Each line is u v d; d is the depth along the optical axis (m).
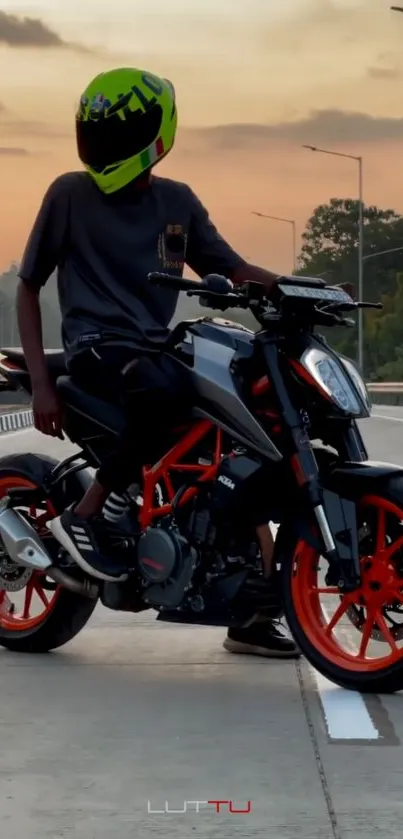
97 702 4.98
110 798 3.88
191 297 5.56
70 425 5.56
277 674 5.43
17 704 4.96
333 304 5.11
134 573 5.40
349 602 5.12
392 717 4.73
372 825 3.63
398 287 103.56
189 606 5.27
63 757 4.28
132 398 5.20
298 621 5.23
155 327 5.42
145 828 3.62
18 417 33.28
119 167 5.34
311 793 3.90
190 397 5.18
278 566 5.38
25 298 5.56
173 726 4.64
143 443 5.27
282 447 5.00
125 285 5.46
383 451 19.72
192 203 5.61
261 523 5.17
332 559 4.96
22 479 5.92
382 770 4.12
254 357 5.05
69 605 5.79
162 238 5.50
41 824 3.66
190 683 5.28
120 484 5.38
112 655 5.81
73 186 5.48
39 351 5.55
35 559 5.70
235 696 5.07
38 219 5.50
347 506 4.98
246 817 3.70
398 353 97.25
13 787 3.98
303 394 4.97
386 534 5.10
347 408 4.90
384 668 5.02
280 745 4.39
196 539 5.18
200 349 5.17
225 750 4.34
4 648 6.04
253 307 5.07
